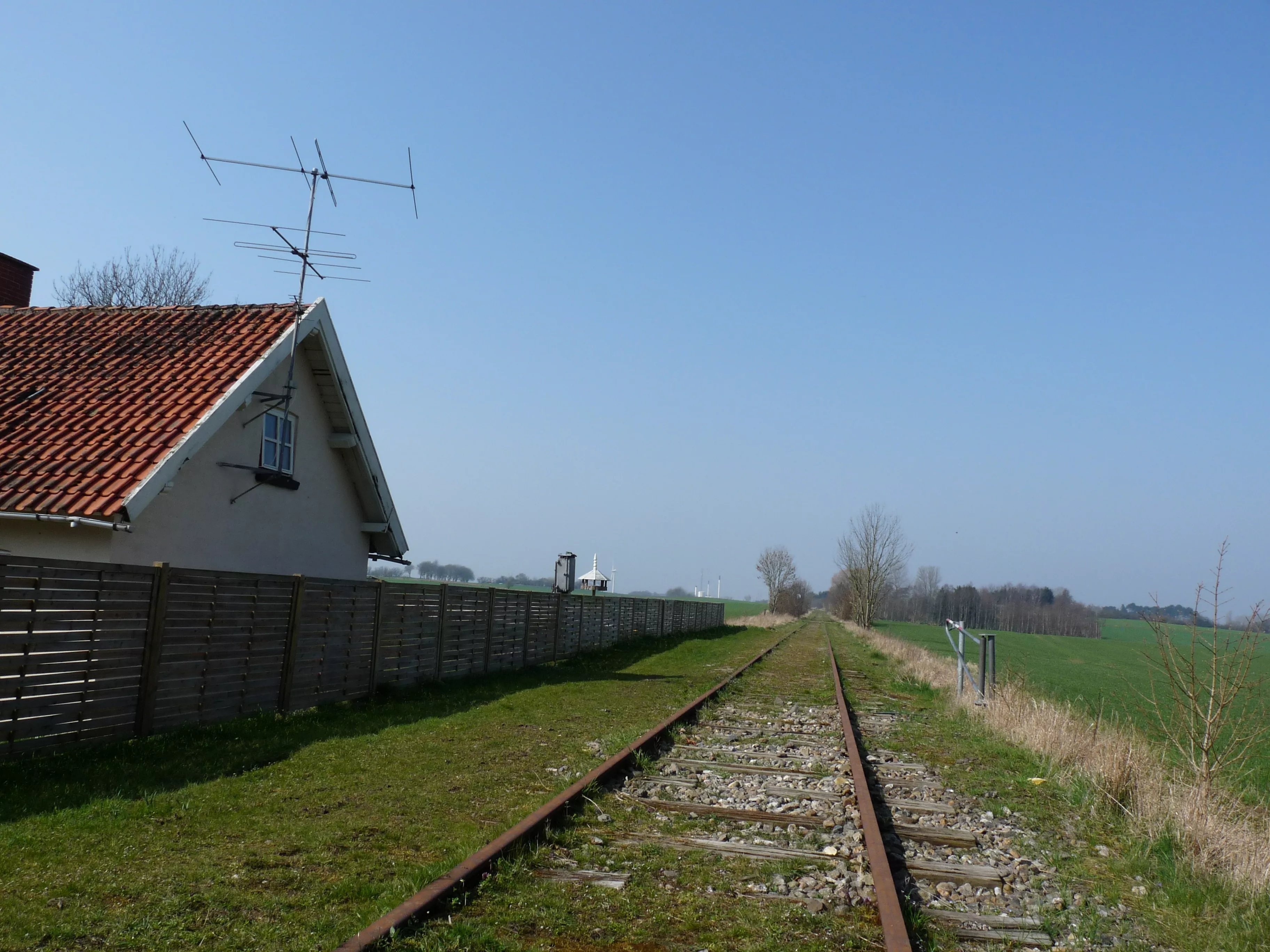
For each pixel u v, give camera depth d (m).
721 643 36.31
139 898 4.83
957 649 17.92
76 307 16.22
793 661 27.67
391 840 6.16
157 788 7.24
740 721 13.54
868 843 6.39
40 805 6.51
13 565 7.35
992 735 12.80
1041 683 23.41
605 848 6.23
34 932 4.29
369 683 13.26
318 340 15.16
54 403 13.02
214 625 9.91
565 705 13.80
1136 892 6.02
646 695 15.85
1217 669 7.66
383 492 17.27
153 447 11.78
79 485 11.10
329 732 10.16
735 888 5.57
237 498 13.55
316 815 6.73
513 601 18.92
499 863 5.45
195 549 12.73
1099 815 8.09
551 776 8.48
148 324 15.28
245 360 13.61
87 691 8.20
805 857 6.32
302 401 15.32
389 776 8.20
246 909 4.74
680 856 6.17
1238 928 5.30
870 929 5.00
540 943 4.52
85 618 8.15
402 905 4.54
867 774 9.84
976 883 6.13
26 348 14.78
